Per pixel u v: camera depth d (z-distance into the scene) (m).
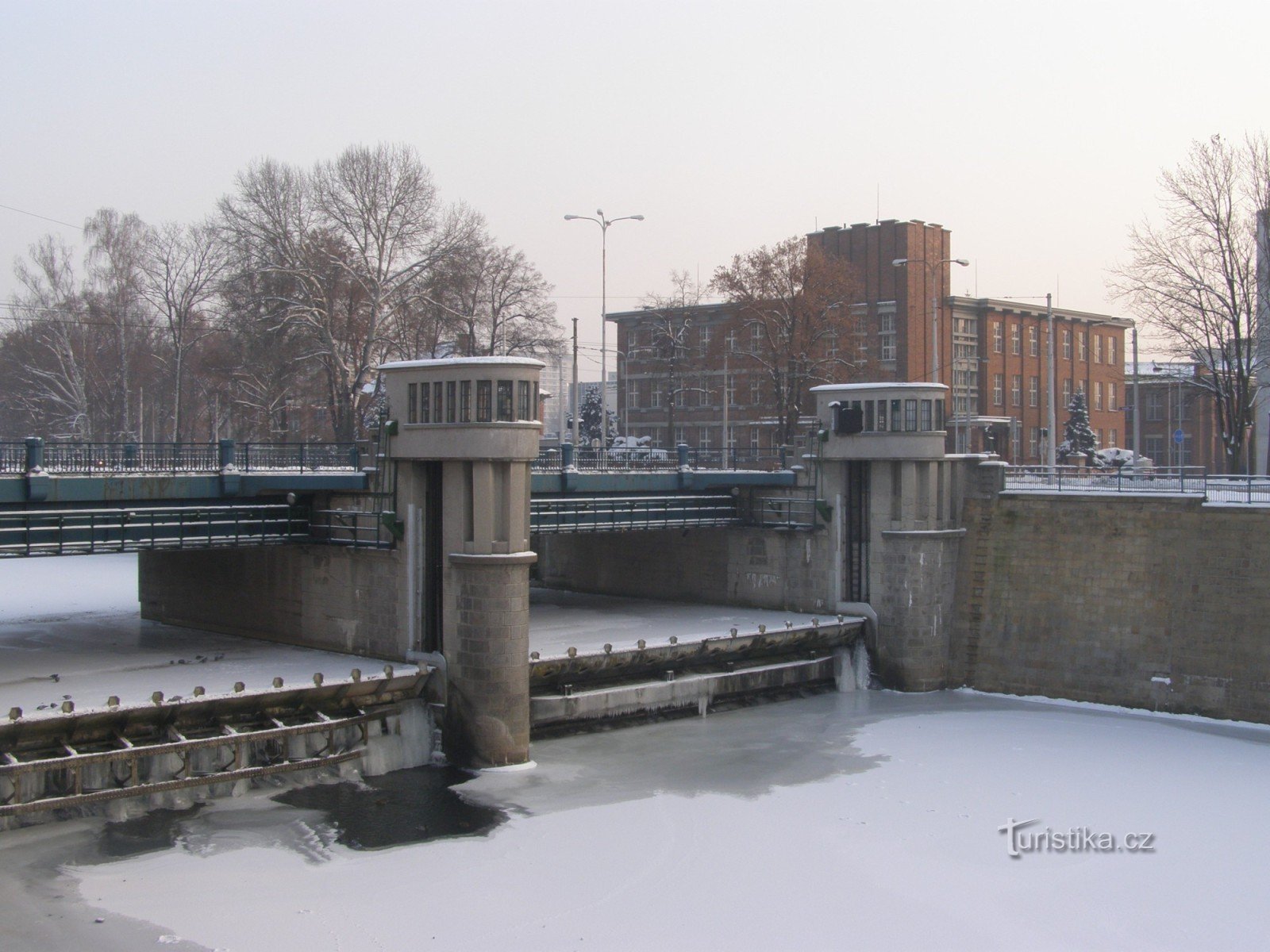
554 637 43.88
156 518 35.62
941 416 46.88
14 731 27.77
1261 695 39.97
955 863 28.05
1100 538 44.06
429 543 36.91
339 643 39.94
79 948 22.59
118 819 29.02
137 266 81.94
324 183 67.38
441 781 33.78
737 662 44.06
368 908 24.86
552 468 44.38
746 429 95.00
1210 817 31.23
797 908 25.39
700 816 30.97
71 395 79.44
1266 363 55.53
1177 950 23.78
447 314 69.56
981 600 46.72
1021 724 40.66
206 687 33.47
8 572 73.81
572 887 26.25
